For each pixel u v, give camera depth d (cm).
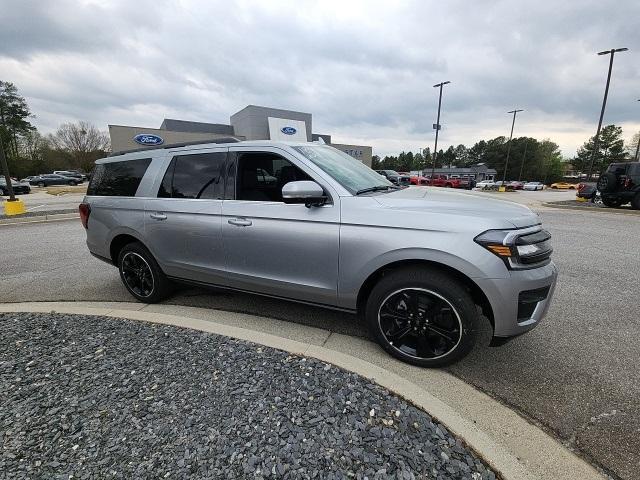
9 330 321
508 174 8456
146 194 384
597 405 233
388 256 261
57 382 243
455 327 254
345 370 249
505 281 235
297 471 170
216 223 335
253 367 254
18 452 185
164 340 296
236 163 331
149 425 201
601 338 323
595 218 1189
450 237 244
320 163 308
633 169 1402
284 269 307
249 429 196
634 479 179
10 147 6544
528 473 170
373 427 197
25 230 969
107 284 486
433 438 190
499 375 265
